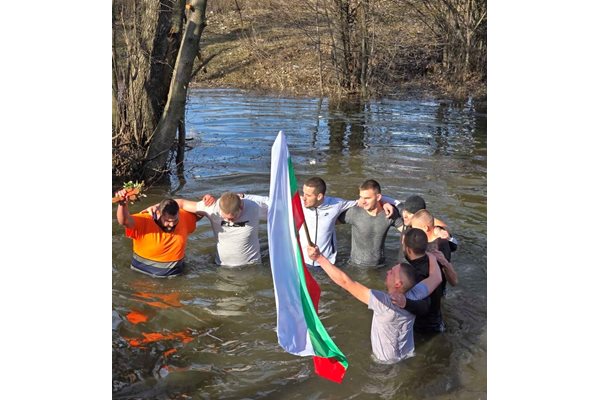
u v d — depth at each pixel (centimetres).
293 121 1619
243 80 2175
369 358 570
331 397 512
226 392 518
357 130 1535
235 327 625
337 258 793
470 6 2259
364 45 2066
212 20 2686
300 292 501
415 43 2459
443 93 2141
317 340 499
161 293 689
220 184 1086
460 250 812
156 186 1075
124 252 791
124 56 1135
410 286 567
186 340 598
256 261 769
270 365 560
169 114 1105
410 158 1269
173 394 514
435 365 559
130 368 549
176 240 723
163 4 1105
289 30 2558
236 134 1452
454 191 1052
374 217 753
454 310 661
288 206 501
